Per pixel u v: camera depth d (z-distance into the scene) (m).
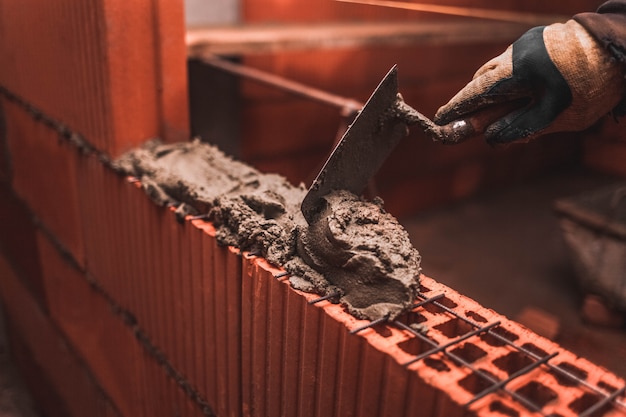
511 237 2.60
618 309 1.56
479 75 0.86
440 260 2.38
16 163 2.20
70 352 2.12
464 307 0.83
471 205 3.00
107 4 1.22
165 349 1.33
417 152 2.96
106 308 1.65
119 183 1.33
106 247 1.51
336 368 0.83
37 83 1.72
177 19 1.33
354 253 0.82
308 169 2.90
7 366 3.14
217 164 1.26
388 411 0.76
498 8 2.02
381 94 0.86
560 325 1.62
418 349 0.78
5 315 3.10
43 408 2.74
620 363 1.17
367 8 2.56
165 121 1.38
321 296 0.86
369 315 0.80
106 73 1.28
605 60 0.77
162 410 1.45
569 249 1.94
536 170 2.64
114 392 1.76
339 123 2.92
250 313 0.98
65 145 1.62
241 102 2.52
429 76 2.57
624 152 1.36
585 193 2.09
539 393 0.70
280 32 2.47
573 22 0.80
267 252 0.94
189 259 1.12
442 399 0.68
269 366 0.97
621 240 1.80
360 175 0.95
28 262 2.38
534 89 0.81
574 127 0.86
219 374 1.13
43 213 2.00
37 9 1.57
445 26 2.33
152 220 1.22
